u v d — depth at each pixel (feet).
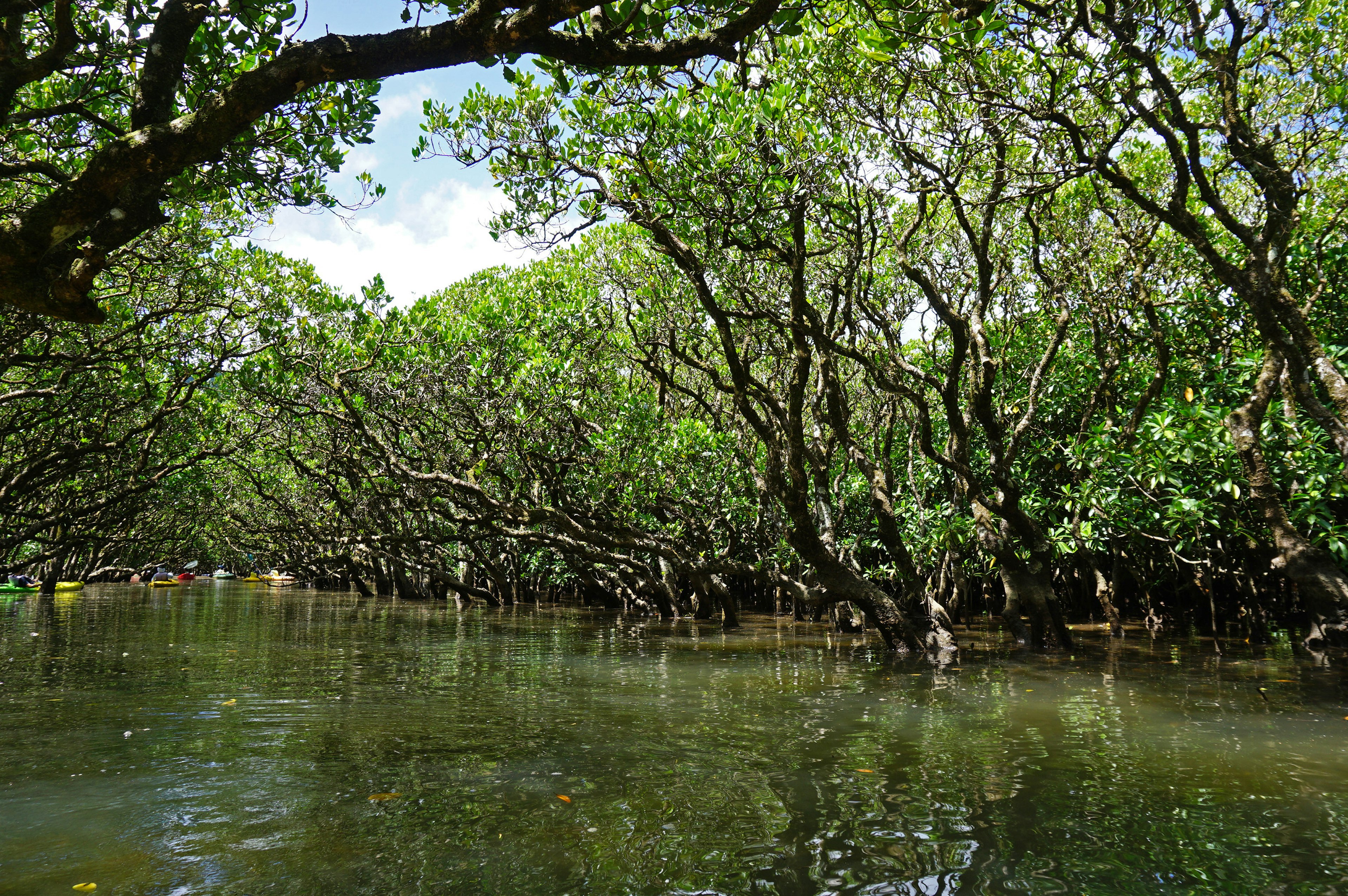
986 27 17.28
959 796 15.74
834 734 21.31
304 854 12.80
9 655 37.88
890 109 34.37
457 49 13.12
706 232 34.53
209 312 53.52
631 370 61.05
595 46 14.15
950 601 57.16
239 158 21.31
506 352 56.49
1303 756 18.84
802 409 35.27
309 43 12.91
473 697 27.17
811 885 11.61
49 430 57.82
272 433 64.75
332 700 26.45
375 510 75.20
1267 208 29.37
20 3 13.12
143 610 74.74
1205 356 44.55
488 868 12.25
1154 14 26.99
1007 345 49.06
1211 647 41.83
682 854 12.85
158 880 11.77
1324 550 35.47
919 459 58.44
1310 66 30.96
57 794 15.85
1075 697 27.12
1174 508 36.06
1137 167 42.27
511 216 35.65
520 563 87.25
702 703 25.96
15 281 12.50
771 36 18.52
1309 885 11.60
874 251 40.63
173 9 14.66
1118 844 13.23
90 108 23.72
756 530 58.18
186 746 19.75
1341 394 27.37
